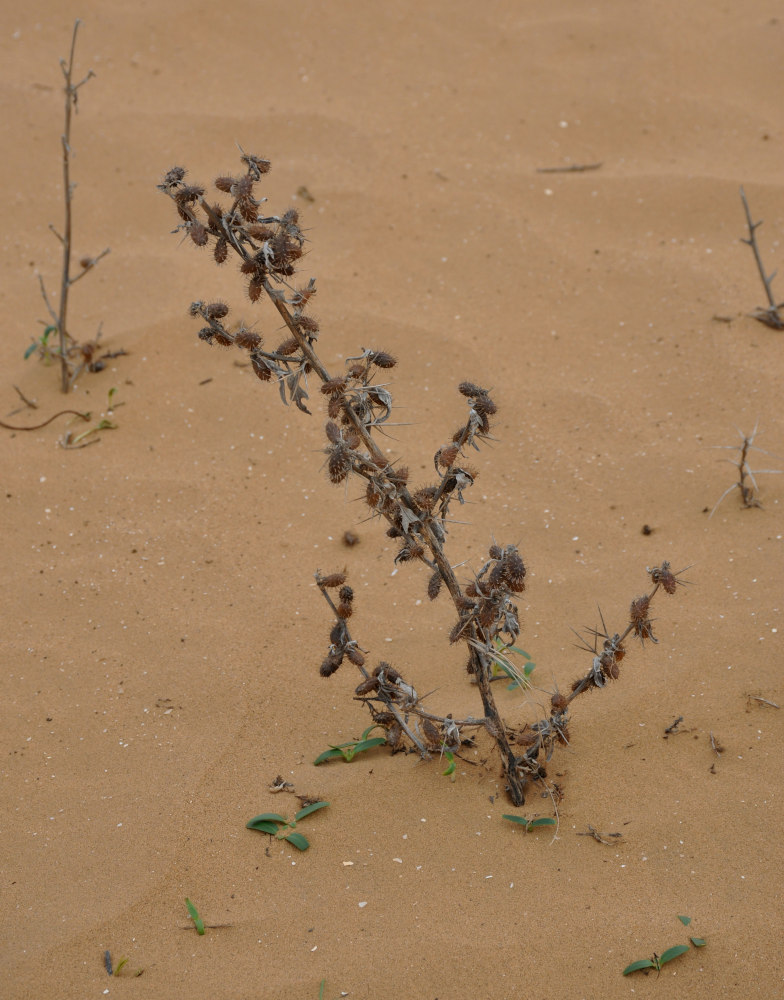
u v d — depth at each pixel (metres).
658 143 2.09
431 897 1.37
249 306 1.78
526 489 1.62
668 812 1.40
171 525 1.60
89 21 2.45
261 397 1.71
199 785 1.43
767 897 1.36
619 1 2.47
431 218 1.91
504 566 1.34
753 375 1.70
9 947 1.35
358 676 1.49
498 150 2.08
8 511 1.62
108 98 2.22
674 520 1.58
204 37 2.40
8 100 2.19
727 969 1.34
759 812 1.39
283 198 1.95
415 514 1.35
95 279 1.82
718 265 1.81
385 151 2.07
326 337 1.75
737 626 1.50
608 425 1.67
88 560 1.58
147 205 1.96
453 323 1.77
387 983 1.34
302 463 1.66
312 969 1.34
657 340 1.74
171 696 1.48
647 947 1.34
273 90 2.26
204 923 1.36
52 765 1.44
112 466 1.65
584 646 1.49
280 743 1.45
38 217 1.94
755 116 2.13
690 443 1.65
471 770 1.43
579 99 2.19
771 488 1.60
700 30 2.37
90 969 1.35
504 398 1.70
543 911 1.36
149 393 1.71
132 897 1.37
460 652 1.50
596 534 1.58
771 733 1.43
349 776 1.43
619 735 1.44
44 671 1.50
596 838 1.39
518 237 1.86
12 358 1.74
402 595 1.54
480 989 1.33
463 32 2.41
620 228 1.88
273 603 1.54
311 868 1.38
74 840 1.40
